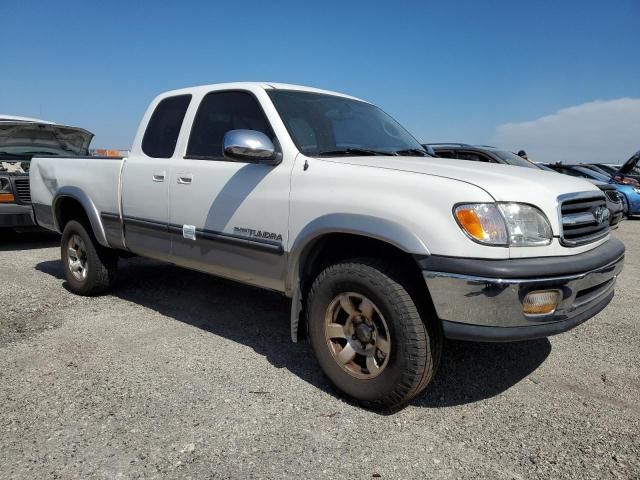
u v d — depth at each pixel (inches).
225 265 149.3
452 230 104.3
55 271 255.0
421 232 106.4
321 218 121.6
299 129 140.6
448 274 103.7
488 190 106.2
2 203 300.7
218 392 126.6
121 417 114.2
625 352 156.2
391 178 114.4
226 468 96.7
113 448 102.7
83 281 204.8
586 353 154.9
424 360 109.7
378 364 116.8
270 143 131.9
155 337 163.3
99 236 192.9
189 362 144.3
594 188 133.5
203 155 157.4
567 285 107.3
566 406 122.4
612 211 441.7
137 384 130.0
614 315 193.9
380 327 115.5
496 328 103.7
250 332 169.5
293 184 129.8
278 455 101.0
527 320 104.8
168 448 102.8
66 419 113.1
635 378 138.2
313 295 126.2
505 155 398.9
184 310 191.8
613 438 108.7
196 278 238.2
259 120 145.0
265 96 145.6
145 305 197.6
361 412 118.3
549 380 136.3
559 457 101.7
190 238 156.6
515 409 120.7
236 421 113.3
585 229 119.9
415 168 119.1
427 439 107.5
